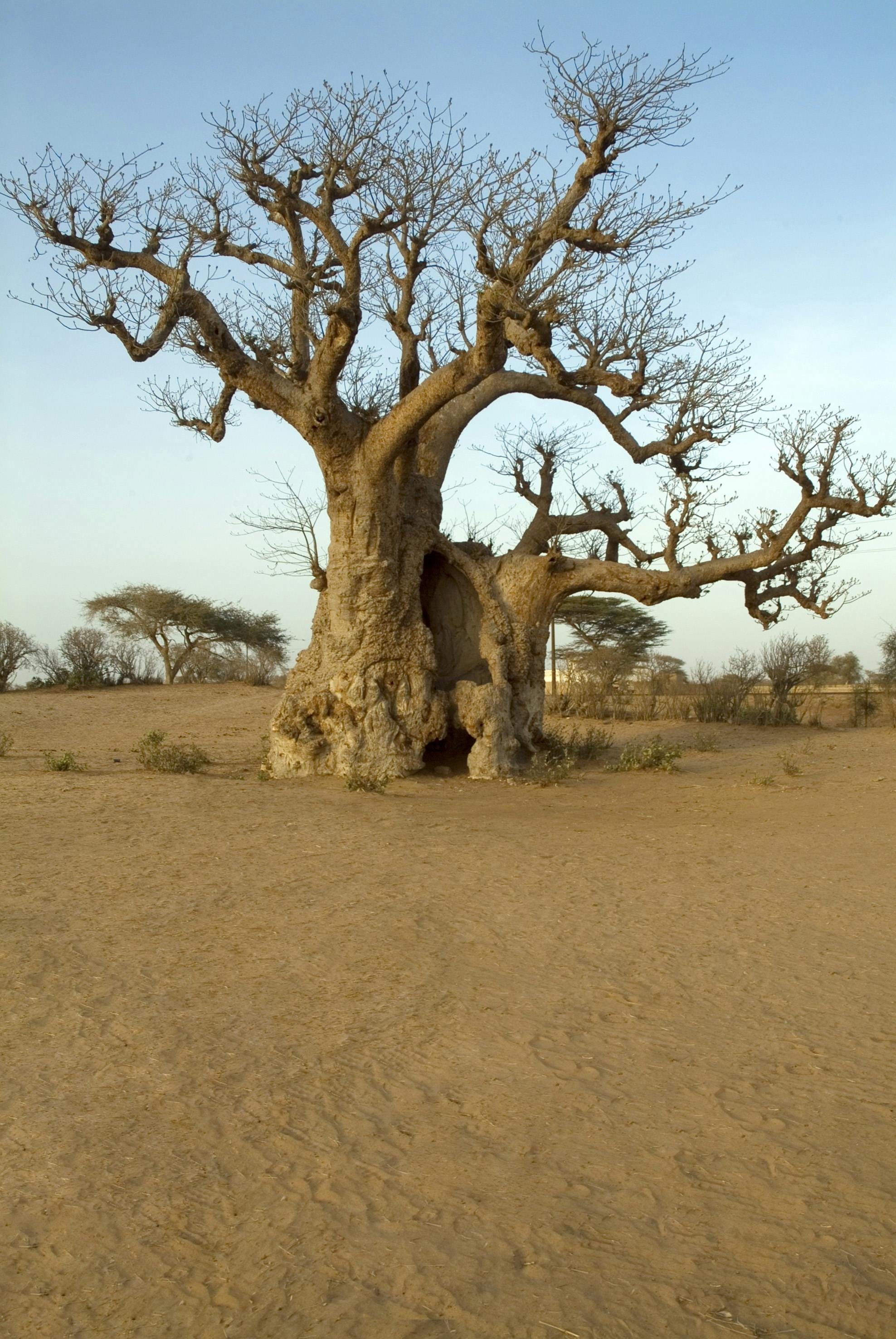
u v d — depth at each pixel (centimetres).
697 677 3488
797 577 1900
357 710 1675
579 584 1800
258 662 4744
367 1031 596
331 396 1528
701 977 693
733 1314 353
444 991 662
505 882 958
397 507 1655
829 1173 443
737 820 1334
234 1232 401
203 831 1188
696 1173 444
